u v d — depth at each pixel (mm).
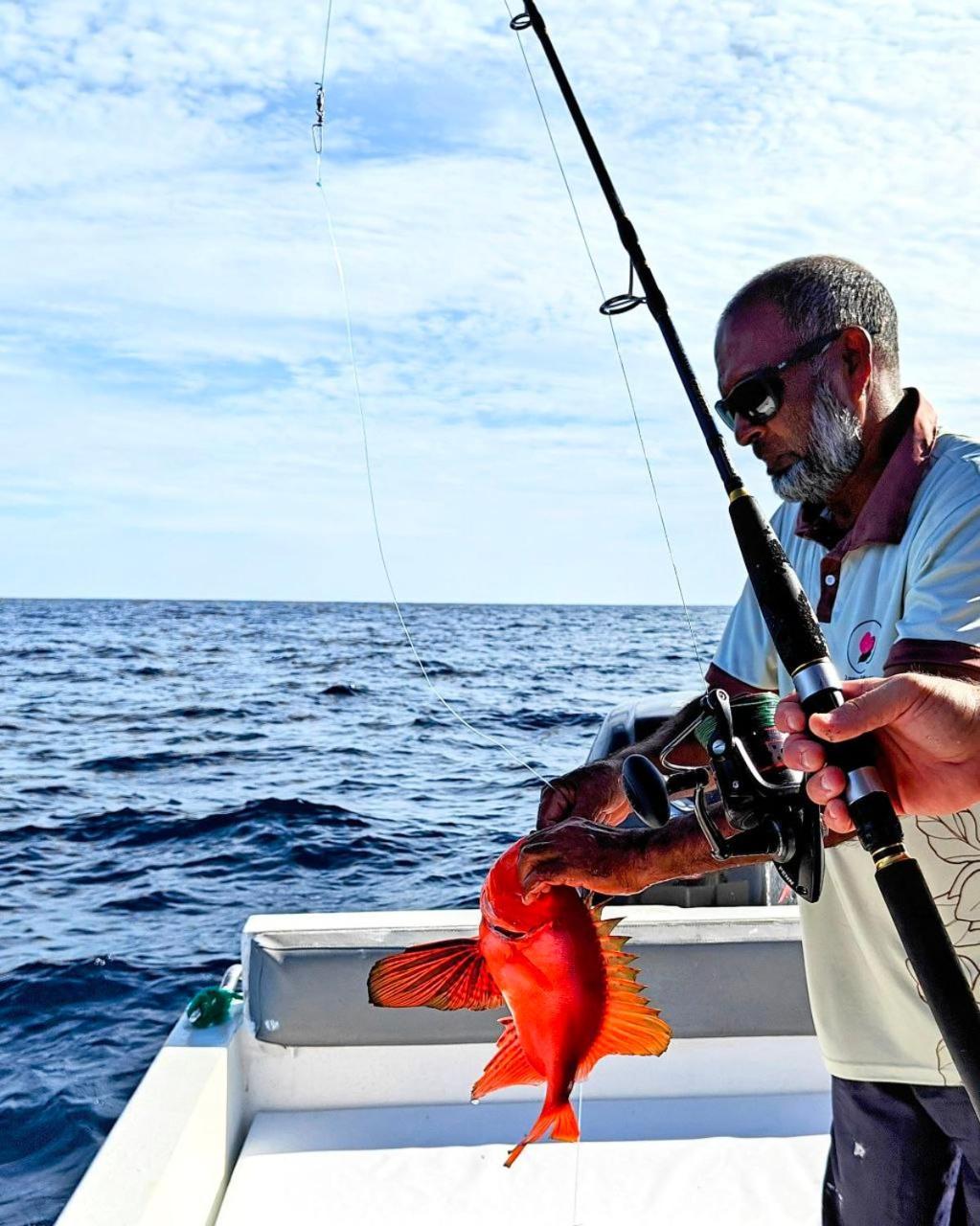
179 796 12586
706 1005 2953
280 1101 3025
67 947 7199
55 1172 4402
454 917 2955
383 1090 3041
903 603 1772
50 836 10609
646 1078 3070
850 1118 2027
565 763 15477
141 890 8695
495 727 19828
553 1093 1633
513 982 1671
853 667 1854
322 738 18438
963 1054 1240
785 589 1500
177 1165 2398
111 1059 5477
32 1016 6055
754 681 2217
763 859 1471
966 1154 1892
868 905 1896
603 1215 2617
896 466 1806
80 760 15836
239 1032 2959
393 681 30000
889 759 1370
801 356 1812
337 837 10414
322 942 2887
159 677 31469
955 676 1535
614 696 25172
